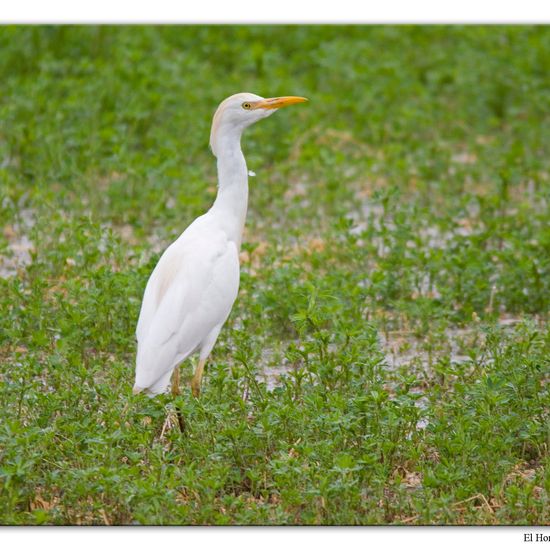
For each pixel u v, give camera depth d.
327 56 23.95
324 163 18.81
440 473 9.14
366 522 8.91
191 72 22.98
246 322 12.29
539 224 16.89
